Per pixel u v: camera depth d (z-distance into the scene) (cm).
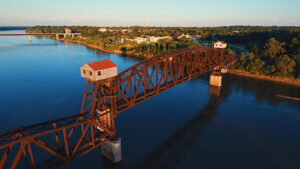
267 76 10931
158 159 4231
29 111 6297
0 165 2294
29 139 2433
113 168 3947
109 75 3578
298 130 5519
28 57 15850
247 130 5497
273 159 4300
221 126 5691
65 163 3003
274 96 8175
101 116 3775
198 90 8869
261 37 18725
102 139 3800
